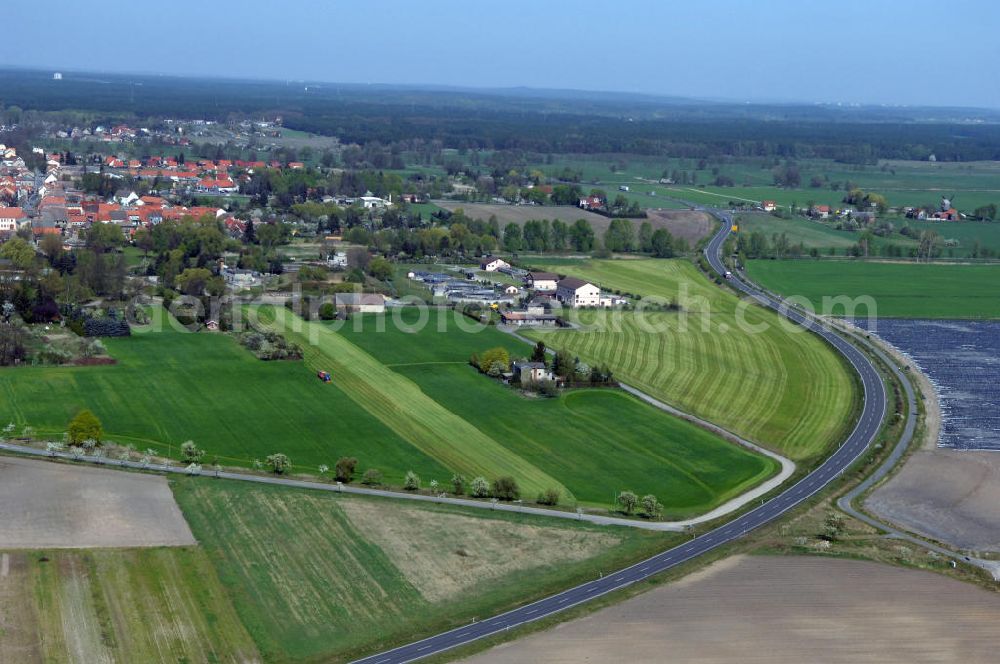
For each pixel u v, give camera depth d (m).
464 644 127.56
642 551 155.00
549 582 144.12
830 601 139.12
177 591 136.88
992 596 142.25
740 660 124.19
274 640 127.31
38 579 137.50
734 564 150.38
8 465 176.50
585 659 124.19
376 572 145.00
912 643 128.75
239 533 154.75
